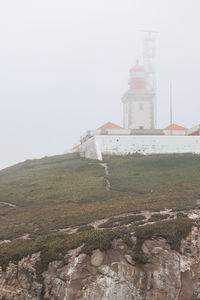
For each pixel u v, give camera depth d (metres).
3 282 24.09
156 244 24.33
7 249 26.28
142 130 75.56
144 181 45.44
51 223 32.19
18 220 34.78
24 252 25.33
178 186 41.06
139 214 31.17
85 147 72.00
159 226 25.72
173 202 33.88
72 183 48.16
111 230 26.08
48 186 48.06
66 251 24.72
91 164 58.34
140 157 60.81
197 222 26.42
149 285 22.77
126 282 22.77
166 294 22.55
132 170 51.97
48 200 41.62
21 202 42.34
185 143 65.38
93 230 27.41
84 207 36.31
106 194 40.97
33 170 64.19
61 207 37.69
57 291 23.09
